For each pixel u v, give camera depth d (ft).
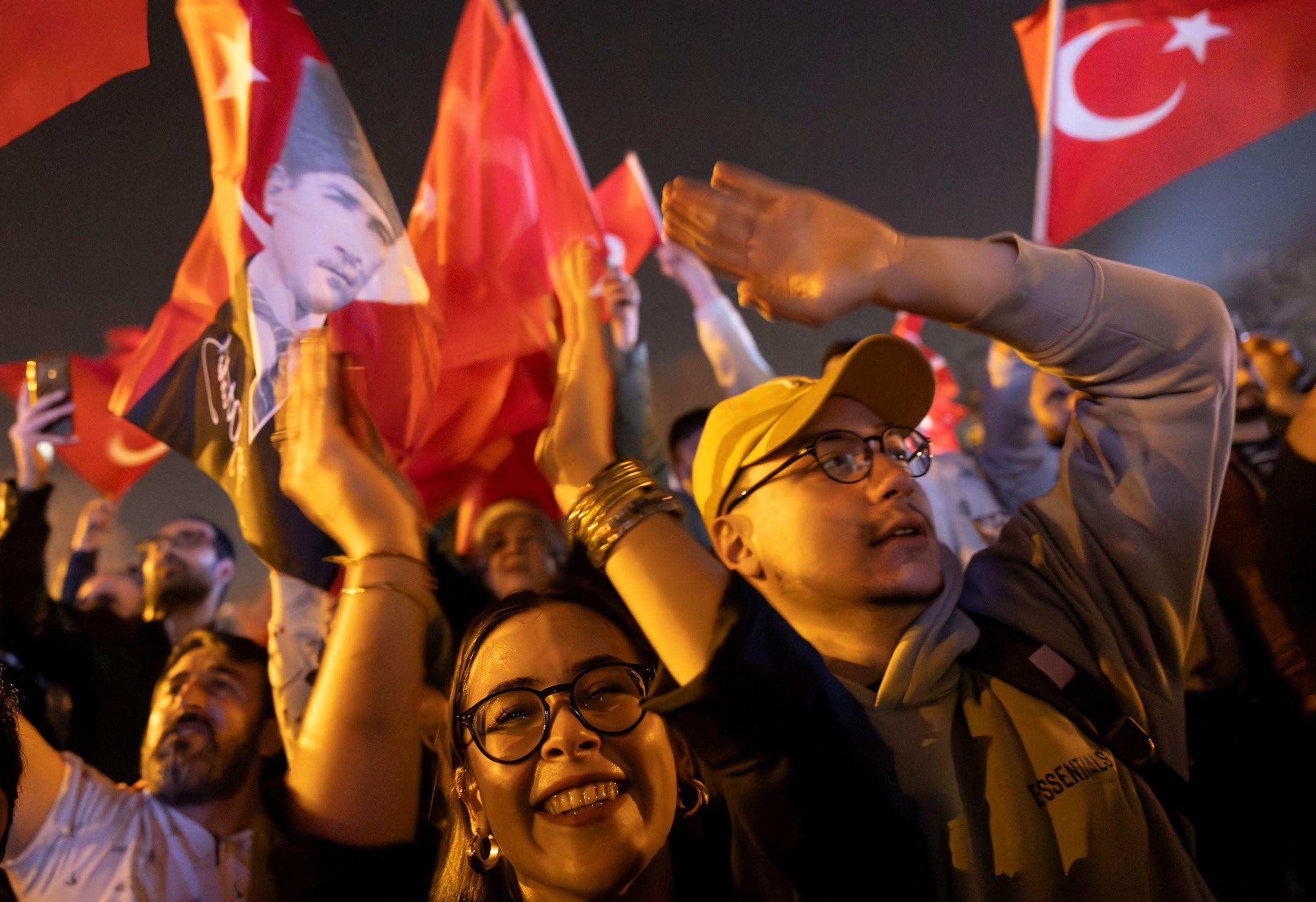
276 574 6.29
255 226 6.59
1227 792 6.40
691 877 4.18
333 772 4.05
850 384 4.28
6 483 9.77
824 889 3.83
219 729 6.51
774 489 4.28
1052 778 3.93
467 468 8.64
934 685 4.10
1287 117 10.64
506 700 3.93
